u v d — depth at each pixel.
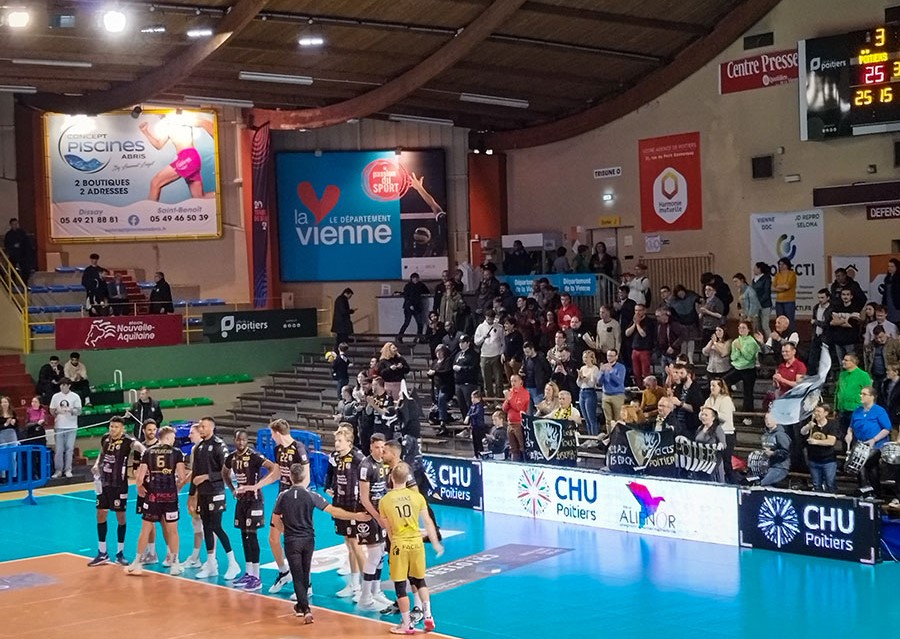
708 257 27.12
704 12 25.78
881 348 18.77
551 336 23.97
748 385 19.95
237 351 30.62
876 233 23.83
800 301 25.22
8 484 21.64
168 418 28.80
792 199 25.27
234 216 33.75
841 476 17.27
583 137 29.95
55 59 23.61
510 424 20.70
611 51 26.66
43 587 14.91
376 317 33.53
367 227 33.47
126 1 20.64
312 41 22.61
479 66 26.72
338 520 13.91
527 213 31.50
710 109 26.83
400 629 12.22
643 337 22.02
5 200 31.84
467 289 30.59
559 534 17.25
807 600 13.01
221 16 22.02
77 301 31.03
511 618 12.72
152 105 32.59
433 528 12.48
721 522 16.03
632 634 11.96
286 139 33.66
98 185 32.44
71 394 24.66
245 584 14.52
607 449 19.56
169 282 33.44
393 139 33.41
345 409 22.17
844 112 23.48
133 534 18.59
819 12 24.44
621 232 29.25
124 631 12.55
